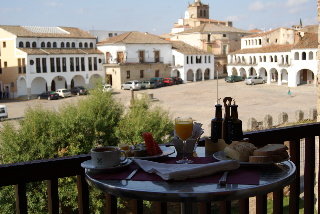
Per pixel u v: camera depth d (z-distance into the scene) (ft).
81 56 192.65
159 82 197.57
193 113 123.65
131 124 64.95
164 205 9.86
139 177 7.46
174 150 9.51
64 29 201.26
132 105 71.05
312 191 12.28
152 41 209.87
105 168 7.70
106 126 65.41
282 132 11.40
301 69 182.39
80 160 9.02
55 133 57.00
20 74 176.96
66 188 50.37
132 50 203.31
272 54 199.31
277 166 8.23
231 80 208.54
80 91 176.35
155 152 8.84
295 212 11.90
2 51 183.52
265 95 158.51
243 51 221.25
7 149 55.06
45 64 179.32
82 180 9.12
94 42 206.28
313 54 177.68
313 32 208.54
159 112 69.10
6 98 181.98
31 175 8.46
